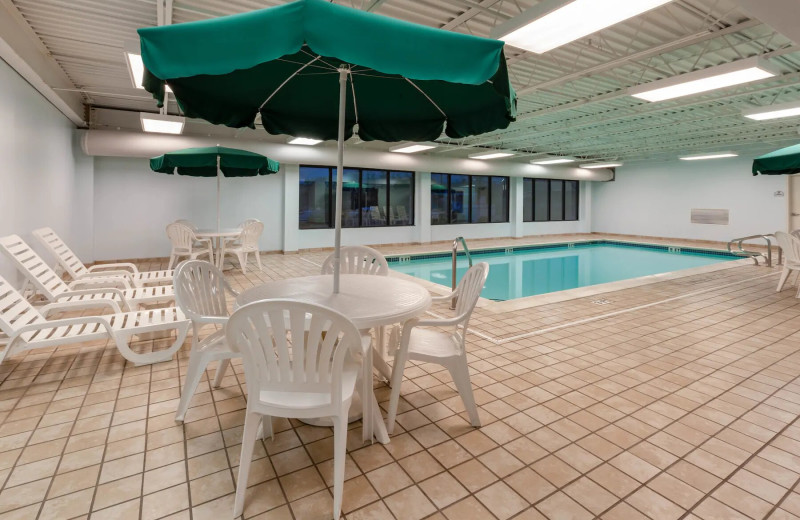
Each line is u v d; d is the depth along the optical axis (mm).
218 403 2367
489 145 11133
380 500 1604
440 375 2799
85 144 6945
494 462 1850
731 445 1987
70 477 1714
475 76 1542
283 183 10039
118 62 5293
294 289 2320
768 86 5898
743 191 11930
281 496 1621
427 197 12320
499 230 14227
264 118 2732
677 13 4152
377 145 10742
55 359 2996
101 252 8016
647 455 1905
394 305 1998
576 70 5324
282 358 1535
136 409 2289
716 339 3582
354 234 11328
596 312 4488
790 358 3131
